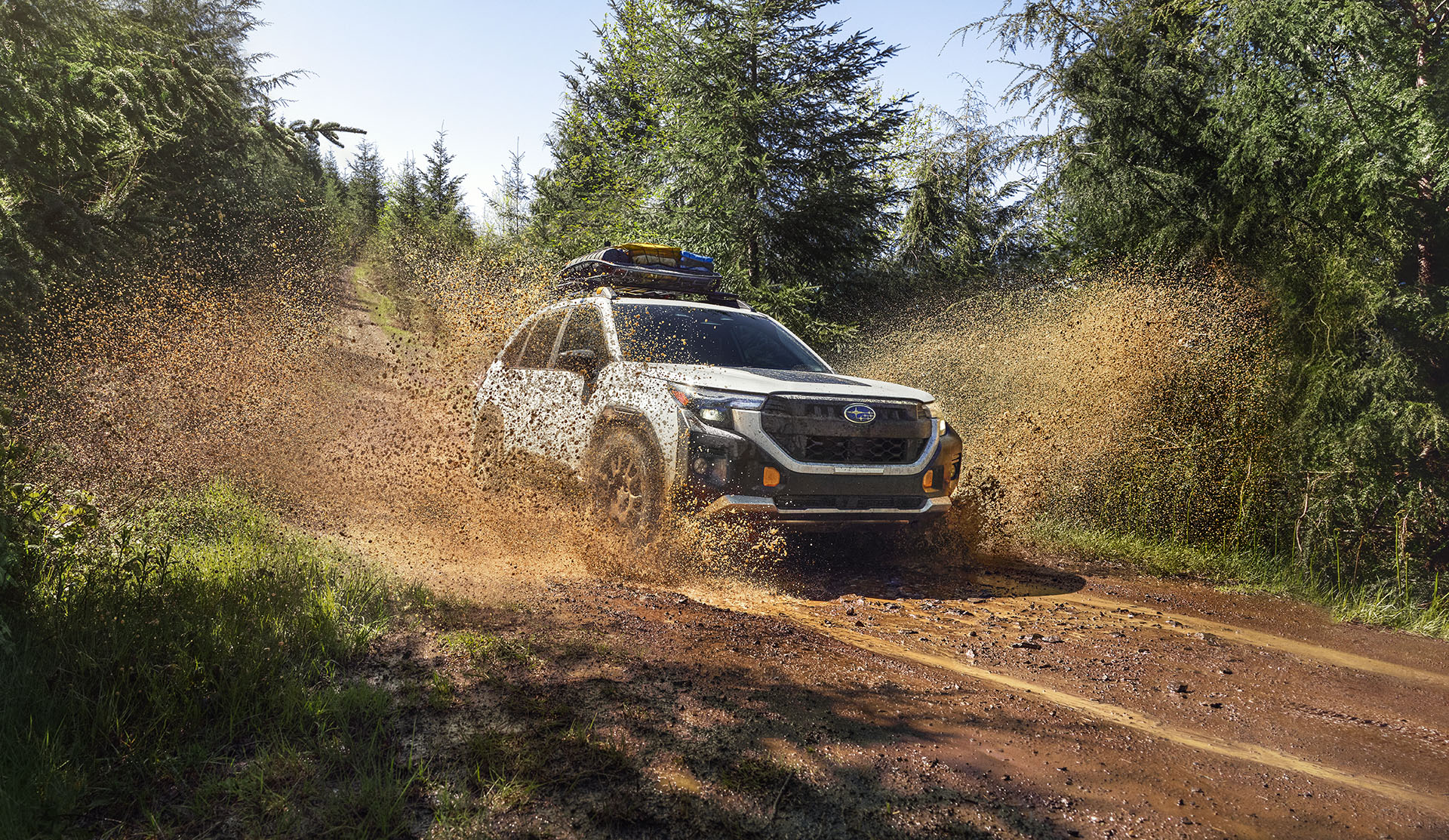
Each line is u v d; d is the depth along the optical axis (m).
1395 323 6.01
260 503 4.71
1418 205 6.34
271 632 2.82
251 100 4.93
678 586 4.43
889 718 2.60
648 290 6.25
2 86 3.60
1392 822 2.09
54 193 3.81
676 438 4.43
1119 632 3.93
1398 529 5.38
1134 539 6.04
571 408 5.28
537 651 3.02
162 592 3.08
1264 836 1.98
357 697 2.45
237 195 9.61
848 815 1.98
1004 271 10.32
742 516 4.34
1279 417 6.16
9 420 3.11
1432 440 5.49
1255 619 4.37
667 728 2.42
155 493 4.47
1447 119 5.73
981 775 2.23
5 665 2.37
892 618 4.02
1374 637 4.13
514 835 1.83
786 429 4.42
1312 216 6.57
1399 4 6.31
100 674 2.41
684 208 10.16
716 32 9.96
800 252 10.35
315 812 1.89
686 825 1.90
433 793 1.99
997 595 4.61
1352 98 6.15
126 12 4.40
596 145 15.97
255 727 2.27
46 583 2.96
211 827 1.82
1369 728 2.80
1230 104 6.95
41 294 4.03
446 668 2.80
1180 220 7.39
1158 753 2.46
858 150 10.49
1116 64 7.90
